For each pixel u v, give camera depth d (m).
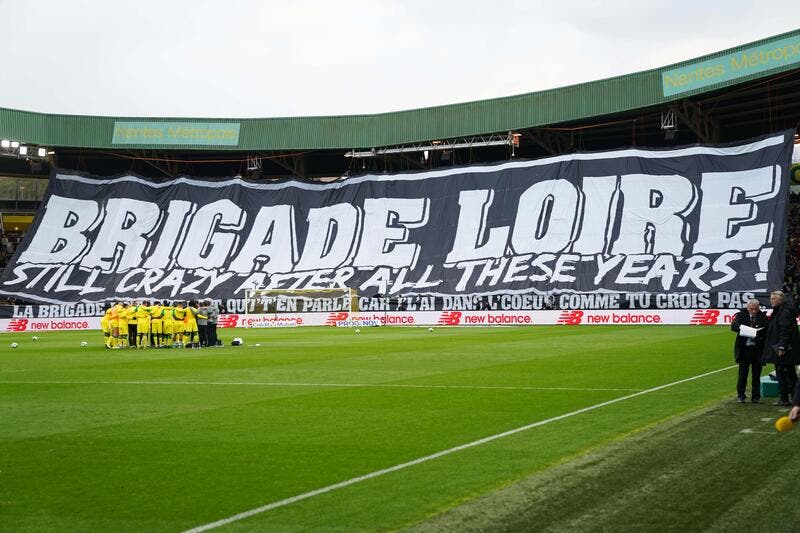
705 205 58.97
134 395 18.81
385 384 20.38
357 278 65.12
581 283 58.41
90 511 9.15
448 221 66.50
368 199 69.94
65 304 64.12
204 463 11.45
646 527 8.16
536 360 26.61
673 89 59.84
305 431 13.84
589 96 64.88
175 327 36.25
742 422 13.95
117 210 71.44
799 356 15.75
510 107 68.31
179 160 80.44
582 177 63.94
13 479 10.63
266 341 39.50
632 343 33.91
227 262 68.12
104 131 74.19
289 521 8.66
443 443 12.62
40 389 20.27
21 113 71.44
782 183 57.09
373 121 73.50
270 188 72.25
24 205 92.25
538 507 8.92
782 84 57.94
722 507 8.76
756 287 53.25
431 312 57.00
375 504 9.23
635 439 12.56
